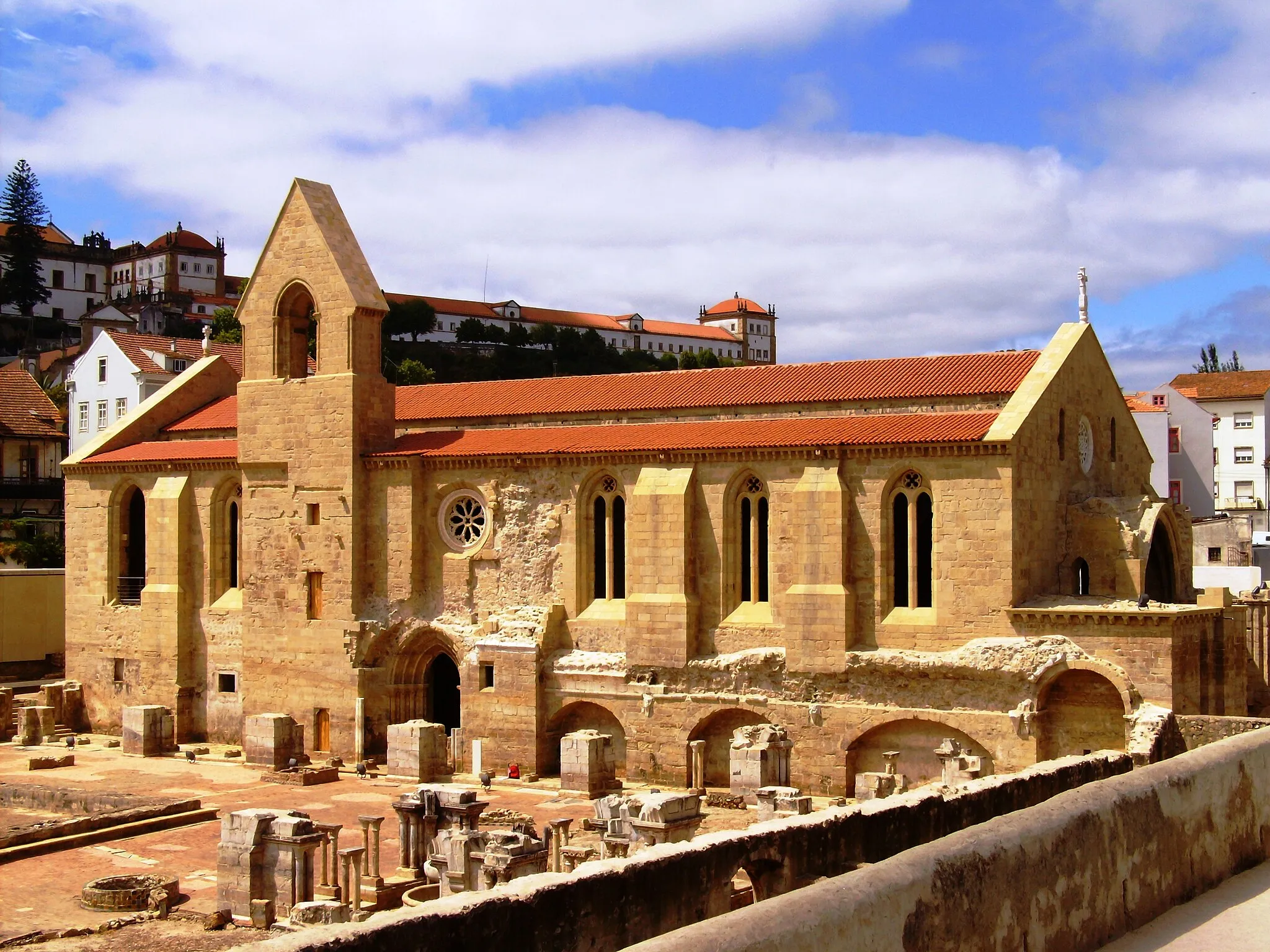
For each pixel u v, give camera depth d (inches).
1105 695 2241.6
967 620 2352.4
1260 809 1009.5
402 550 2896.2
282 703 2999.5
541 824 2154.3
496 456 2800.2
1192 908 879.1
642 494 2625.5
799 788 2442.2
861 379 2785.4
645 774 2583.7
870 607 2448.3
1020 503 2348.7
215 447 3270.2
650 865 936.9
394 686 2908.5
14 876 1907.0
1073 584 2536.9
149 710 2972.4
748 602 2608.3
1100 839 809.5
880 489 2442.2
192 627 3223.4
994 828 738.8
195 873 1929.1
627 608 2618.1
